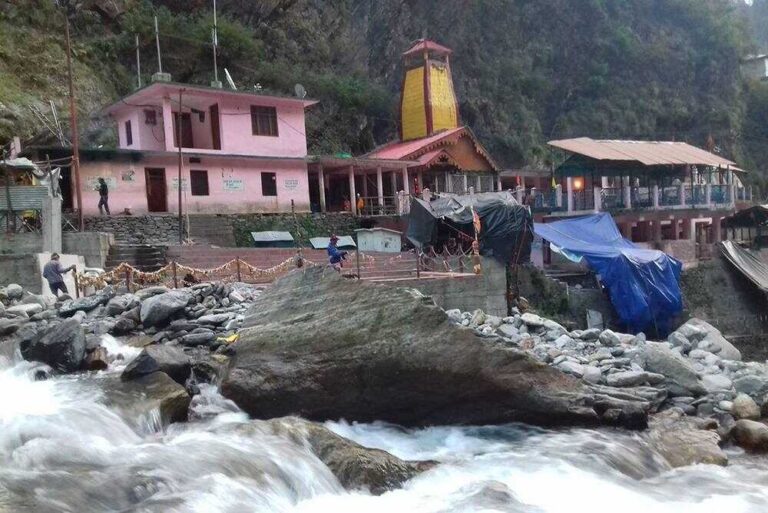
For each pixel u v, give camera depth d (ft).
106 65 114.93
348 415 29.55
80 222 67.92
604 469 25.03
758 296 100.27
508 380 28.60
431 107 129.90
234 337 33.37
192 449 22.48
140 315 37.68
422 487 23.03
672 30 213.05
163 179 86.38
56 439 21.80
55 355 31.32
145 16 122.11
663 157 100.58
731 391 32.96
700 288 97.81
